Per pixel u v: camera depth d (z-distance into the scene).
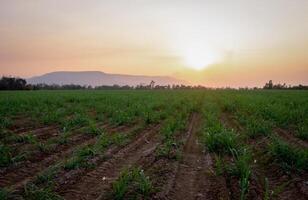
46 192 6.53
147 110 21.62
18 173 8.20
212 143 10.37
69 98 35.19
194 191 7.11
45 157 9.77
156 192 6.90
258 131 12.90
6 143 11.36
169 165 8.91
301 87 119.12
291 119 16.95
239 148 10.12
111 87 162.75
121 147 11.24
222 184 7.35
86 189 7.18
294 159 8.53
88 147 10.55
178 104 28.45
